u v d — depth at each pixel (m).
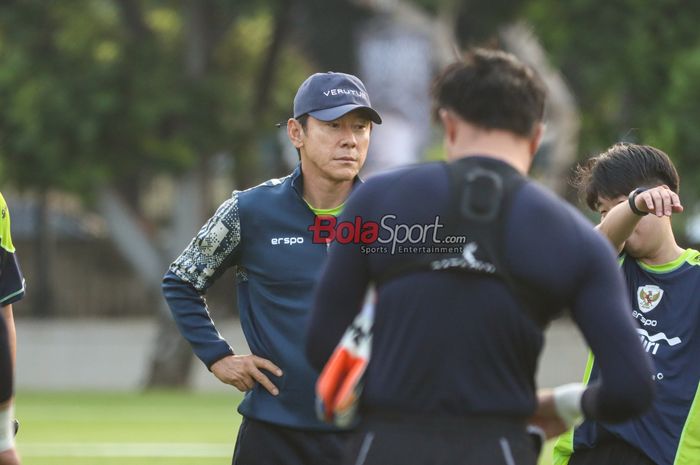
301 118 21.55
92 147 74.44
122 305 99.88
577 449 21.27
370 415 14.20
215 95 76.62
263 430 21.42
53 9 77.25
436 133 83.25
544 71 79.62
